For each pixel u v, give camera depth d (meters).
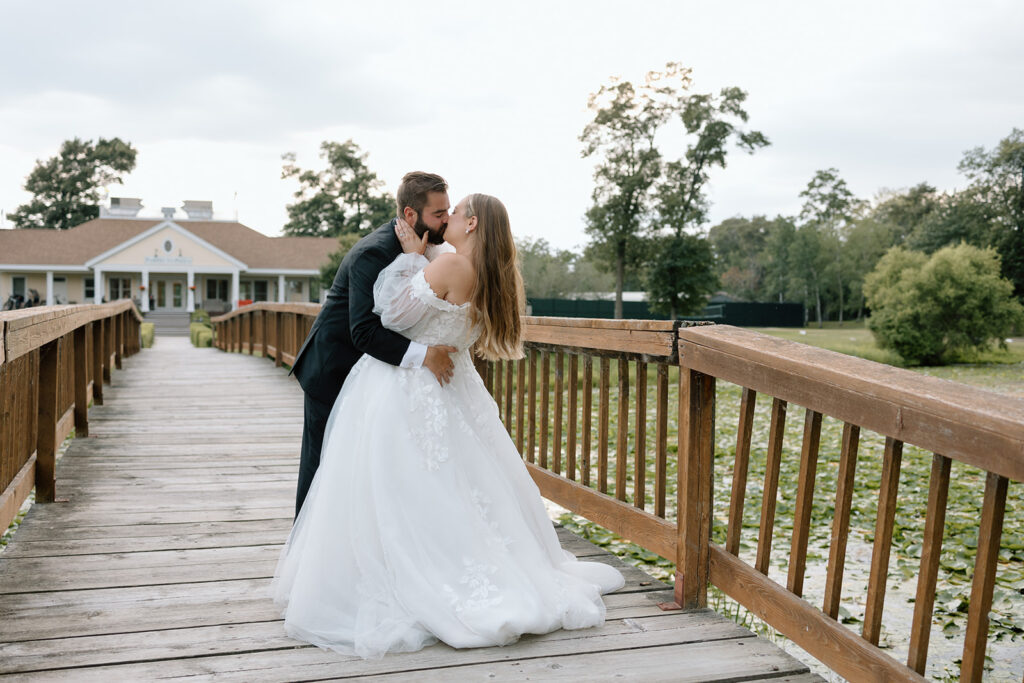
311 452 2.57
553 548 2.58
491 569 2.24
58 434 4.00
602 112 31.14
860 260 53.31
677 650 2.17
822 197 73.75
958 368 21.61
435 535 2.23
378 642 2.10
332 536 2.27
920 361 23.11
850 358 1.97
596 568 2.68
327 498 2.29
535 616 2.20
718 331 2.36
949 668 2.80
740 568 2.31
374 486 2.25
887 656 1.72
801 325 52.38
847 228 55.97
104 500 3.72
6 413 2.82
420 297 2.25
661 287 31.80
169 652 2.11
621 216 31.44
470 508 2.29
